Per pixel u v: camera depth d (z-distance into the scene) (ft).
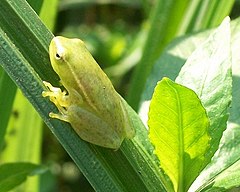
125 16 1.73
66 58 0.78
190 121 0.72
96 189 0.73
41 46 0.74
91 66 0.79
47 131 1.48
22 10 0.74
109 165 0.75
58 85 0.77
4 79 0.91
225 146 0.79
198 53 0.76
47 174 1.29
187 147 0.73
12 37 0.74
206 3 1.13
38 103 0.73
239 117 0.82
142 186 0.75
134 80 1.13
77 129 0.74
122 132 0.75
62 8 1.61
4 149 1.13
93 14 1.69
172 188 0.75
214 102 0.75
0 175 0.90
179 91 0.70
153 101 0.71
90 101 0.78
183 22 1.14
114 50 1.64
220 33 0.76
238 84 0.86
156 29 1.13
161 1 1.12
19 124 1.10
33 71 0.73
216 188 0.75
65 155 1.51
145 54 1.13
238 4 1.50
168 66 0.92
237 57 0.88
